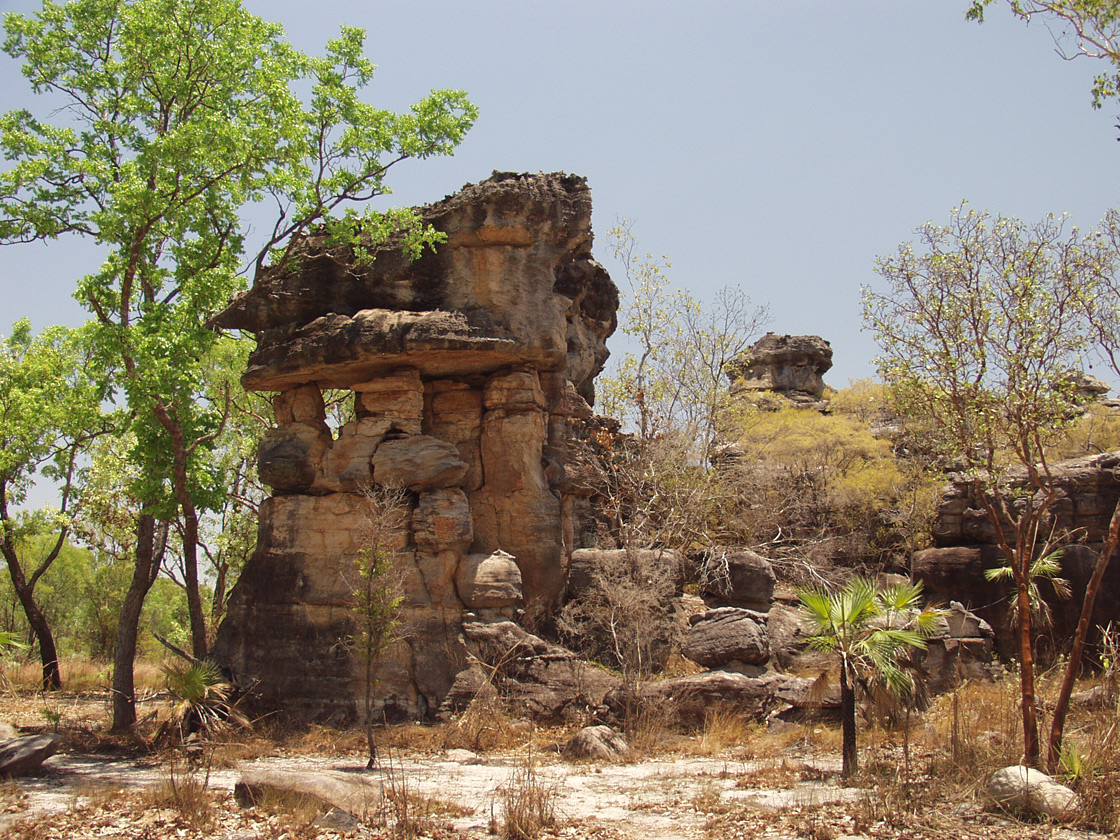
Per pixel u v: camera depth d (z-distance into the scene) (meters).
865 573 28.34
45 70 19.72
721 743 16.70
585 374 27.45
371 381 22.08
